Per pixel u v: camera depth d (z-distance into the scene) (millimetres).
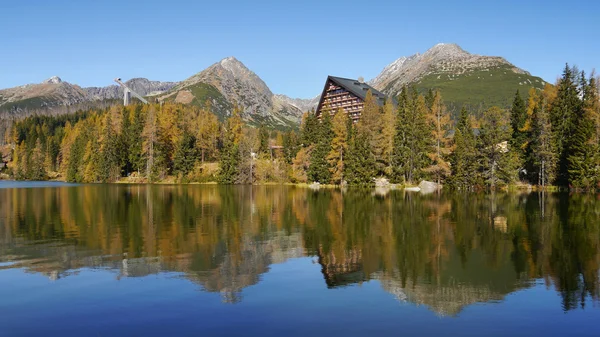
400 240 28359
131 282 18578
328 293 17188
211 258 23078
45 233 30594
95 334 13273
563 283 18688
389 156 92312
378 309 15461
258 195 68875
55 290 17484
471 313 15164
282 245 26609
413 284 18516
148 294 16984
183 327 13758
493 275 19969
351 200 58812
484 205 51281
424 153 89500
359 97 142375
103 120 145375
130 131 129500
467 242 27656
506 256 23750
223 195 68875
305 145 116000
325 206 50312
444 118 92062
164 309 15344
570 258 23281
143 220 37594
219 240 28250
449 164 88750
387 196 66688
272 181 113000
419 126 90312
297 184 106250
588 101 84625
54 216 40094
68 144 150000
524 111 99688
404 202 55594
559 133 84250
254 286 18078
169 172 124562
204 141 128375
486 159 84625
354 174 94250
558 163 83125
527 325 14141
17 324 14062
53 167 161250
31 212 43250
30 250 24891
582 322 14406
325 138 102688
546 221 37125
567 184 81812
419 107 93688
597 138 77750
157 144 121875
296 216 40625
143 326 13852
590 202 54969
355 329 13664
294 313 15000
